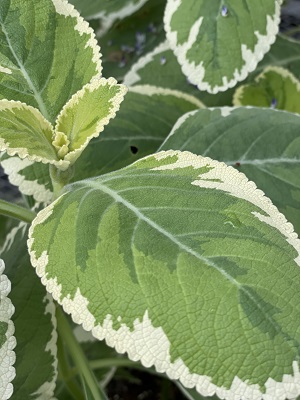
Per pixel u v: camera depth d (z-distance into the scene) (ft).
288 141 0.49
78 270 0.34
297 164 0.48
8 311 0.36
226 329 0.31
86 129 0.42
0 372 0.35
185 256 0.33
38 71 0.46
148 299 0.32
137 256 0.33
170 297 0.32
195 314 0.31
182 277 0.32
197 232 0.34
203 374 0.30
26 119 0.42
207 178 0.37
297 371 0.30
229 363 0.30
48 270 0.34
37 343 0.48
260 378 0.30
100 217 0.36
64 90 0.46
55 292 0.34
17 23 0.46
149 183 0.37
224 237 0.33
